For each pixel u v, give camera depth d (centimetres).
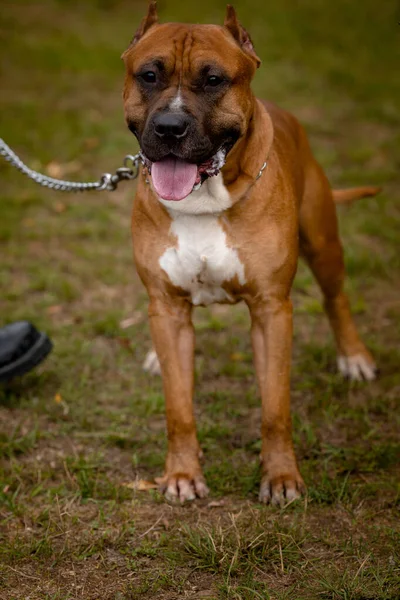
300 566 317
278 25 1237
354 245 622
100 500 369
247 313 550
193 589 309
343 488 363
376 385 468
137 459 402
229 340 515
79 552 331
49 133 829
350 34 1205
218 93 338
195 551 326
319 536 338
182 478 372
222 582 310
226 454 406
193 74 335
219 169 341
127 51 360
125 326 532
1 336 457
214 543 326
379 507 357
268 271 362
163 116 326
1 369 449
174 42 339
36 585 313
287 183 374
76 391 463
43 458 405
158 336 375
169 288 370
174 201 349
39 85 992
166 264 364
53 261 613
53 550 332
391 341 513
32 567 323
